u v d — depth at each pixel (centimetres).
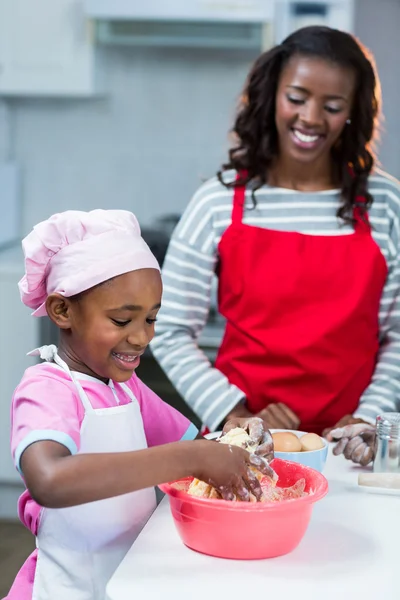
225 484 127
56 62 390
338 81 204
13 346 365
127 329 138
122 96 423
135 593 117
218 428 211
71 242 139
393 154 427
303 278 210
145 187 428
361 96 212
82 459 119
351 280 210
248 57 413
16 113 430
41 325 364
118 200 430
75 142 429
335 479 169
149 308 138
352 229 214
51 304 139
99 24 383
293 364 210
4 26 391
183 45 388
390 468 169
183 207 427
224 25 372
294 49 209
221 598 116
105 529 140
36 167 433
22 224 438
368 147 218
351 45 210
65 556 139
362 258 211
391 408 211
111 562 140
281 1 365
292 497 141
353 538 138
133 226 144
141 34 381
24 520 147
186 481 145
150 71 420
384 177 221
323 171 218
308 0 363
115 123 425
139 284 137
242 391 213
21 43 391
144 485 120
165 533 138
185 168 424
